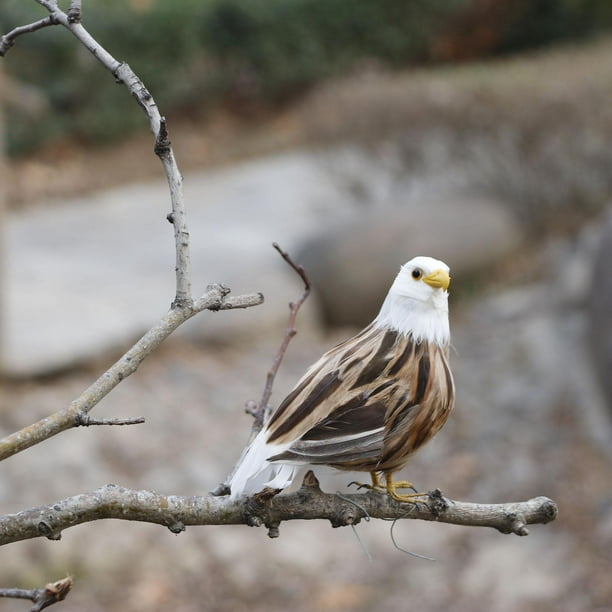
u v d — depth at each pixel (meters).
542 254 16.78
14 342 13.34
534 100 16.70
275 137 26.77
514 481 11.20
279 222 19.64
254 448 3.21
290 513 3.16
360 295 15.93
